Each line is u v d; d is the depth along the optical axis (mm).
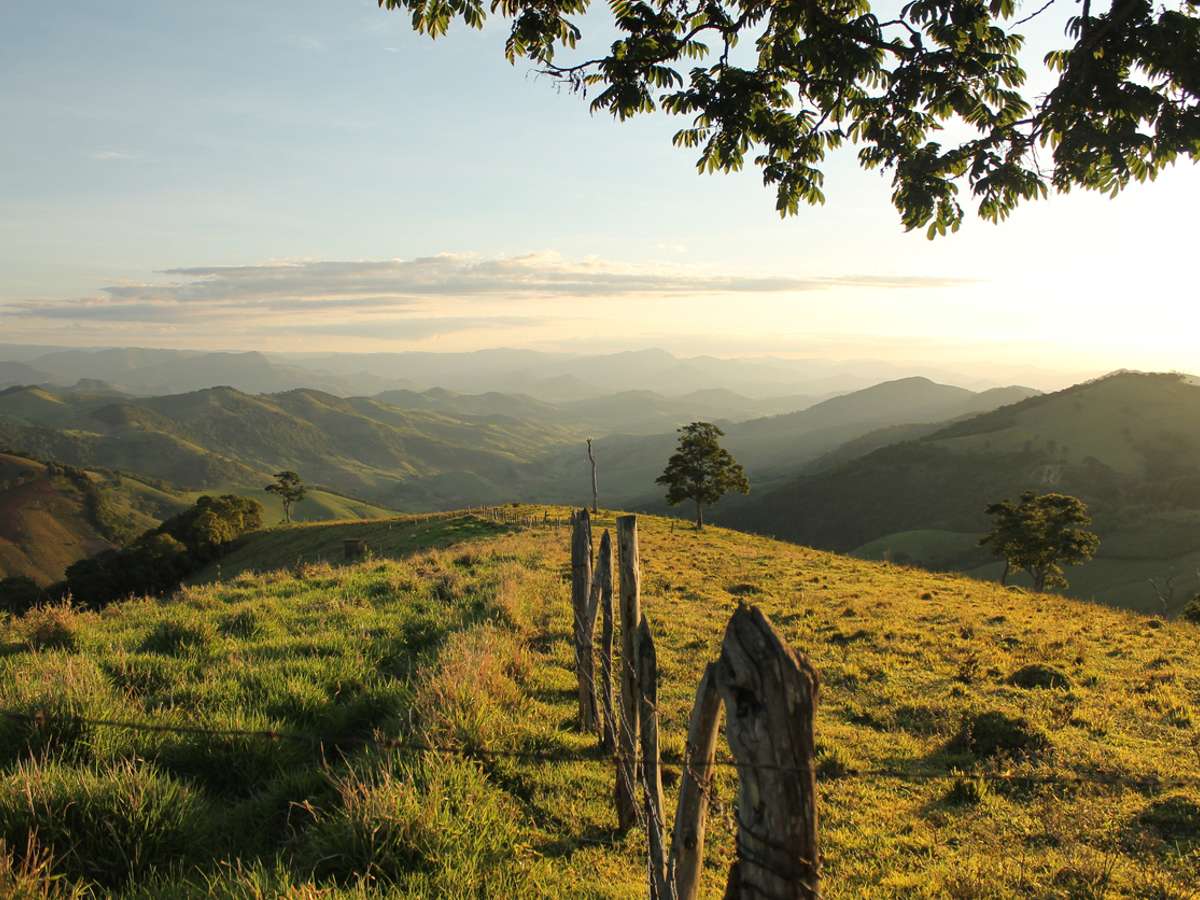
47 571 191000
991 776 8250
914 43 6117
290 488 153500
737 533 56812
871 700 11891
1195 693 11836
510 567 22250
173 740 6906
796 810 2576
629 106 6617
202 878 4996
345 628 12609
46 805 5078
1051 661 14086
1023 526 61688
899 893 5828
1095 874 6000
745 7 6457
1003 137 6352
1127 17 5480
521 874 5402
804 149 7137
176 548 84312
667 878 3635
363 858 5043
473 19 6496
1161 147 5961
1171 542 121875
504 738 7676
